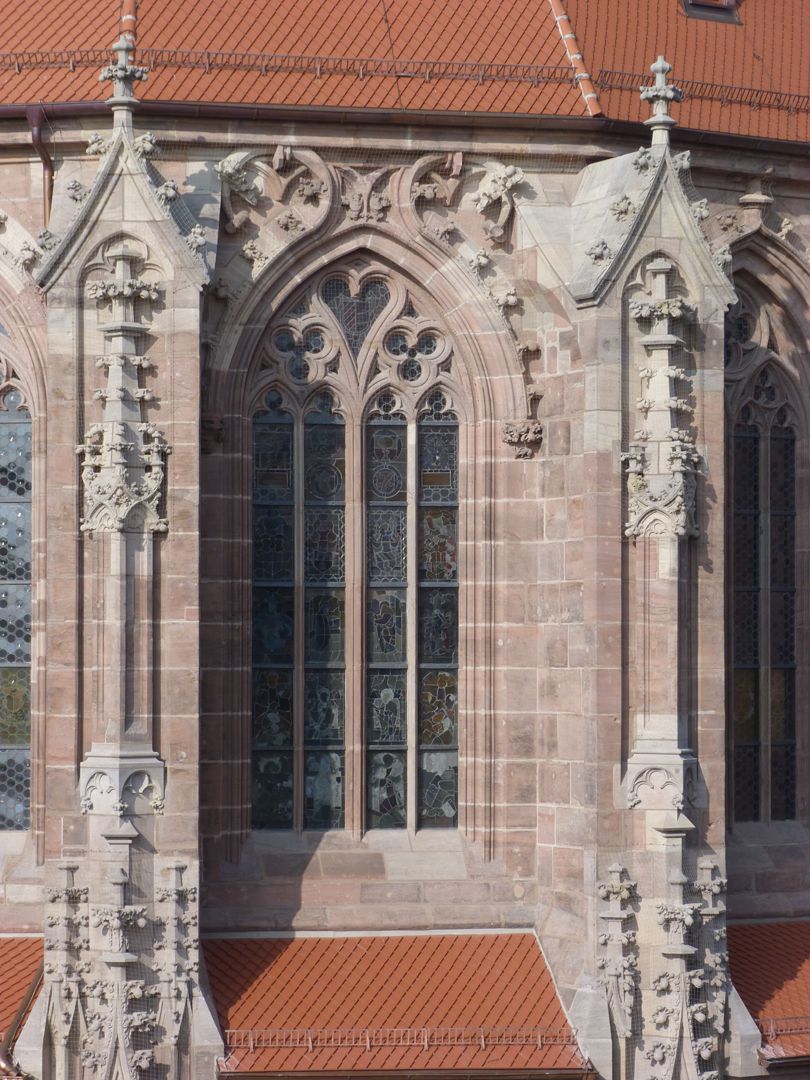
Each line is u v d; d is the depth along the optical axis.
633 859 69.06
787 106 76.44
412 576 73.50
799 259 77.31
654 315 69.69
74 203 68.88
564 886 70.50
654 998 68.62
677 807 68.81
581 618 70.06
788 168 76.12
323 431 73.31
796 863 77.44
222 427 70.75
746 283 77.62
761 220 76.12
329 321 72.75
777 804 79.00
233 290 70.88
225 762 71.06
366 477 73.44
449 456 73.88
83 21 72.19
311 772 73.00
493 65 72.06
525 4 74.38
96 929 66.62
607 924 68.56
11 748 73.75
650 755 69.19
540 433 72.19
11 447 73.62
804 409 79.00
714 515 70.75
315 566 73.25
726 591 77.56
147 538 67.38
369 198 71.62
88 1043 66.38
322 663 73.25
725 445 75.50
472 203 72.38
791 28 80.12
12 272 72.00
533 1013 68.50
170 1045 66.25
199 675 68.69
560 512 71.38
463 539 73.38
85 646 67.88
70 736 67.69
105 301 67.69
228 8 72.25
